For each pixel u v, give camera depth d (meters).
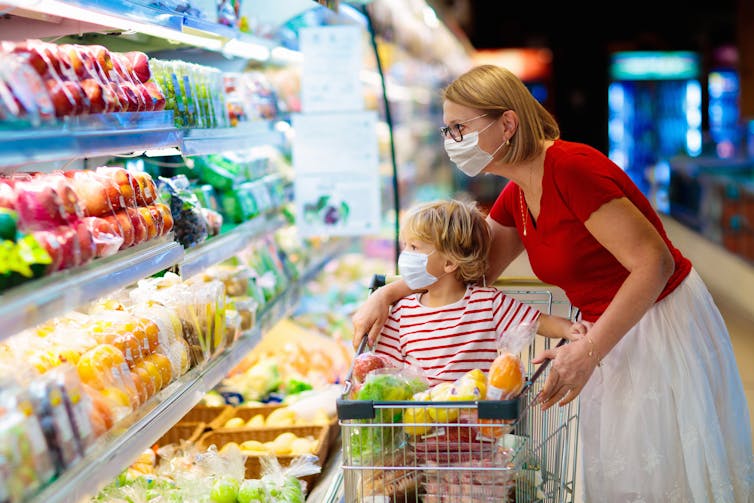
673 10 22.34
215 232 3.52
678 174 13.47
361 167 4.60
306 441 3.10
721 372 2.49
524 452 2.05
